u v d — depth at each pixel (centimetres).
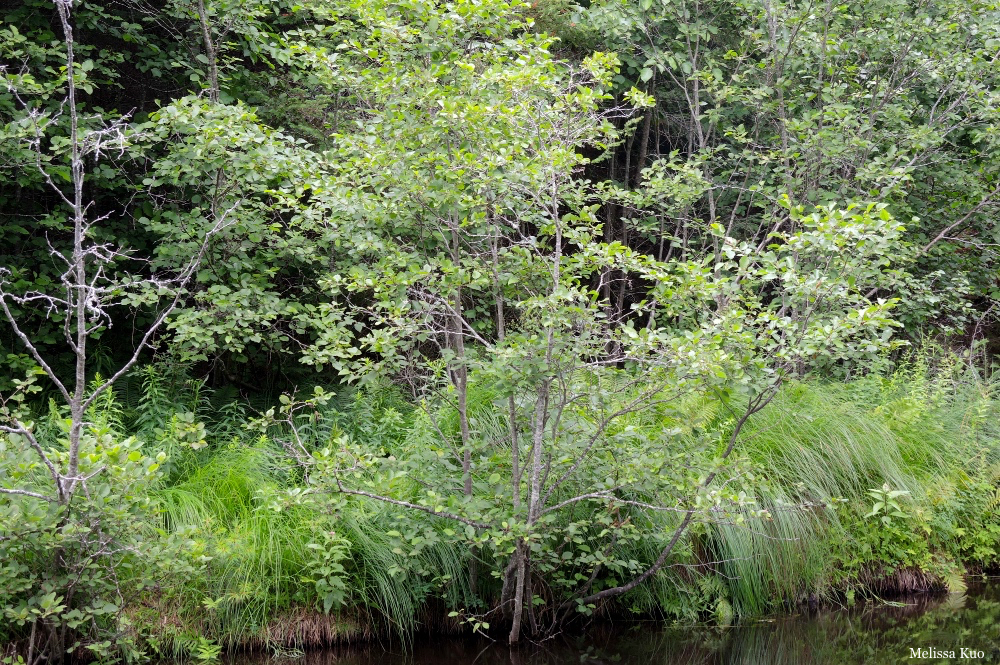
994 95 798
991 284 991
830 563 646
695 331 466
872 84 845
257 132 603
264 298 682
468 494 551
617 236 1137
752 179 1006
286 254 764
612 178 1094
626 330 467
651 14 927
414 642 557
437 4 551
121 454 459
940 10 853
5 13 799
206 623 518
